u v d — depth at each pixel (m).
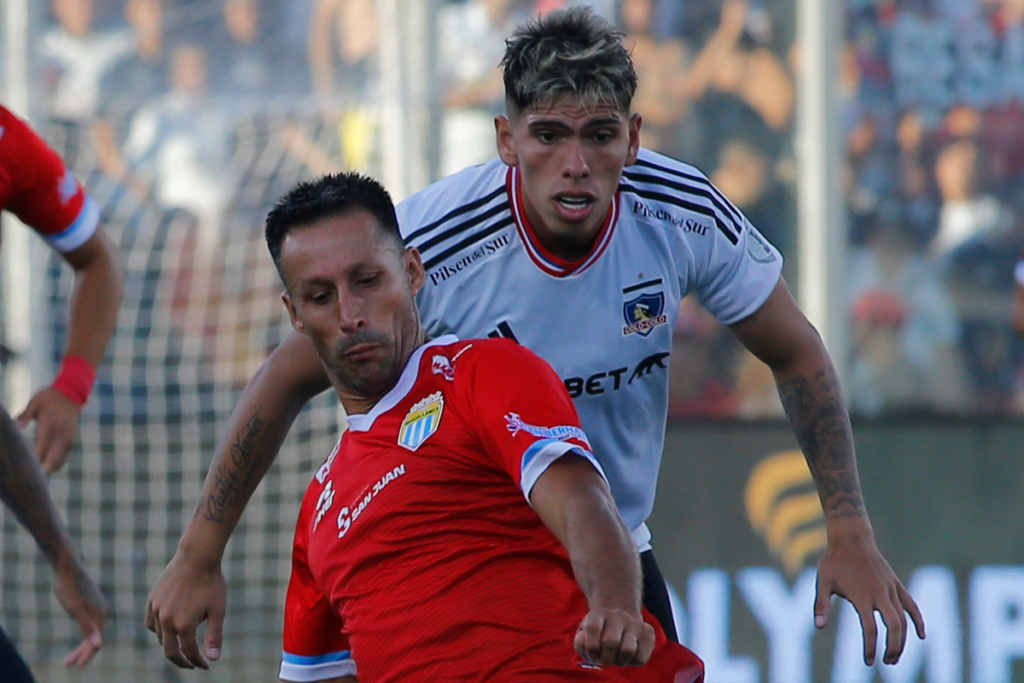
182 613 10.81
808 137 20.25
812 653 19.11
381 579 9.05
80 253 13.36
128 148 22.03
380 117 20.48
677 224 10.83
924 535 19.36
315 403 21.38
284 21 21.77
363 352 9.08
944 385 20.84
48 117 21.64
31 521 11.68
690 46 20.69
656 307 10.92
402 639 8.97
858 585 10.65
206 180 21.89
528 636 8.80
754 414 20.62
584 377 10.96
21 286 20.64
